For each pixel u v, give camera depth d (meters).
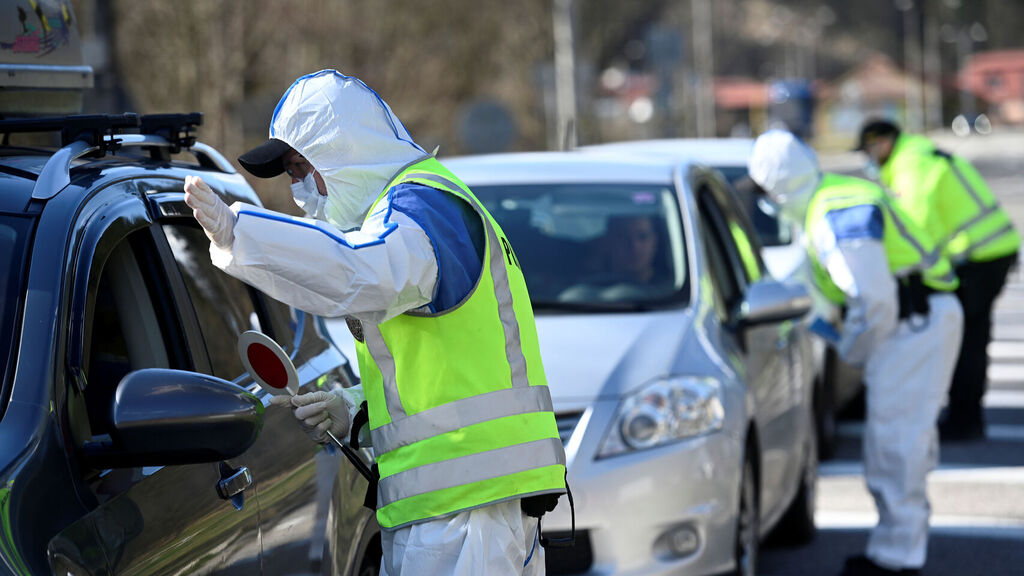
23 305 7.16
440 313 7.82
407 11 65.62
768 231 24.16
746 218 19.61
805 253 23.28
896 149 24.34
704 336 14.64
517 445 8.00
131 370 7.91
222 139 45.28
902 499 15.80
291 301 7.19
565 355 13.95
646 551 13.08
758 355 16.14
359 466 8.40
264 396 8.91
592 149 25.89
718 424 13.66
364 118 7.91
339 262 7.12
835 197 15.51
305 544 8.87
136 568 6.79
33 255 7.36
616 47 126.56
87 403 7.44
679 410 13.48
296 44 55.62
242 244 6.97
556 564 13.00
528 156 18.33
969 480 21.61
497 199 16.97
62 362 7.09
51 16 10.01
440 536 7.92
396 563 8.15
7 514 6.15
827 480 22.02
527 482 8.01
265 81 53.19
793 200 15.97
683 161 17.91
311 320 11.05
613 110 105.12
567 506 12.94
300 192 8.15
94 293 7.52
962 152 157.12
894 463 15.72
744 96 192.00
